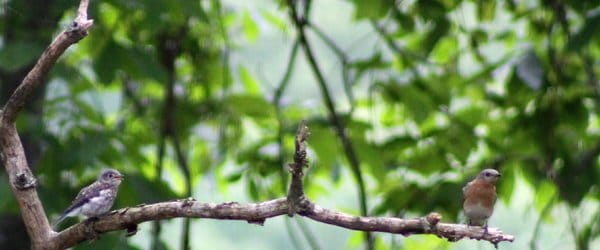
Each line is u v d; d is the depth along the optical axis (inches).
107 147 332.2
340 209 407.8
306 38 392.8
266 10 439.5
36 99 364.8
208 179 427.5
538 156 409.1
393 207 404.2
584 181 404.2
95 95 369.1
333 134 375.9
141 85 427.8
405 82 386.0
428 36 393.4
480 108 404.5
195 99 445.1
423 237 403.5
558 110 412.8
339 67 390.0
